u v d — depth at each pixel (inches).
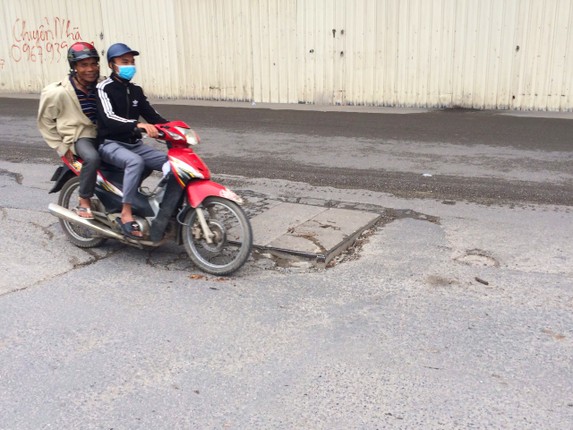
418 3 478.9
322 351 145.3
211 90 575.8
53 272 193.8
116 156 191.8
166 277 189.8
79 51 189.6
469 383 131.6
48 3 622.2
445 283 181.9
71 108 196.1
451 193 275.4
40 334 154.6
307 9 515.5
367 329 155.4
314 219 234.8
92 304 171.3
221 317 162.9
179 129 182.5
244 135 413.7
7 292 178.9
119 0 587.5
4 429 118.0
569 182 288.2
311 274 190.1
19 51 656.4
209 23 555.8
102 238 211.2
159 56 587.5
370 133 410.9
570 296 172.4
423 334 152.4
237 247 207.6
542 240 216.1
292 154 357.1
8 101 610.2
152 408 124.3
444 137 392.5
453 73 485.7
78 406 125.2
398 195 274.1
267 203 258.8
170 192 186.9
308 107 523.5
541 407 123.1
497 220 238.2
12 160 357.7
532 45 458.0
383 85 510.6
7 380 134.6
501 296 172.9
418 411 122.3
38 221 243.1
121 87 189.5
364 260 200.5
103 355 144.5
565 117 444.5
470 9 466.3
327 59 522.0
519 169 312.5
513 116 454.3
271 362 140.9
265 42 540.1
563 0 439.5
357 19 501.4
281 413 122.3
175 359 142.5
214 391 129.9
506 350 144.6
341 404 125.0
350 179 301.7
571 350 144.6
